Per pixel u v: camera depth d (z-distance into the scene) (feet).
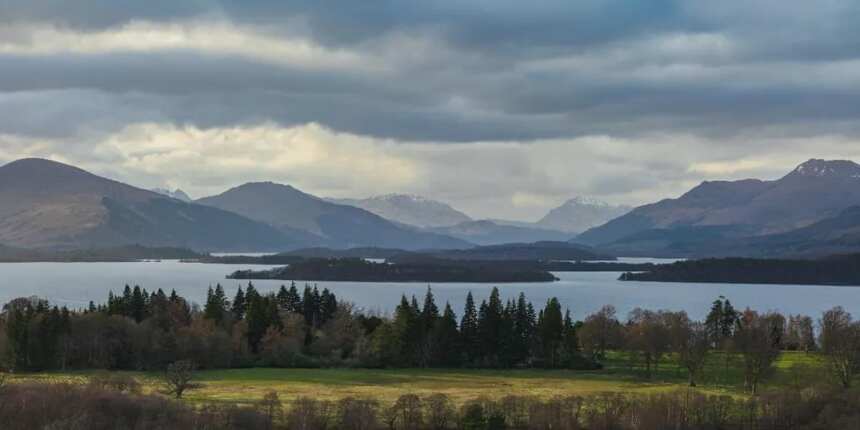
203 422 433.07
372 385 610.24
